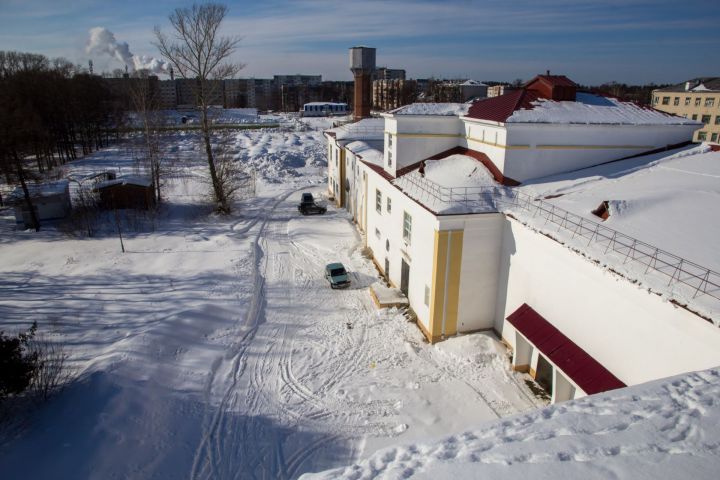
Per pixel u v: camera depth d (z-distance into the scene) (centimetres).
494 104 2209
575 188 1819
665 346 1103
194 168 5862
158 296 2308
